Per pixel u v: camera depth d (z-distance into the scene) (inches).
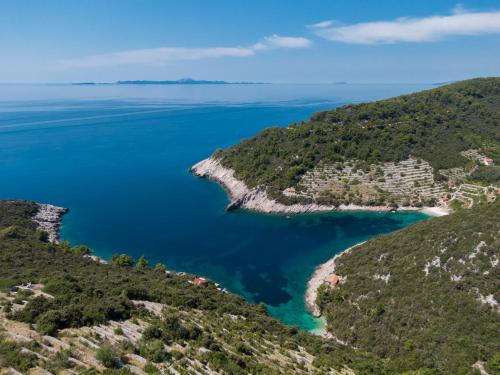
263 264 4471.0
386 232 5206.7
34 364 1659.7
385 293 3171.8
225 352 2187.5
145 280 3457.2
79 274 3326.8
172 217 5826.8
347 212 5935.0
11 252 3622.0
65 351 1831.9
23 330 2006.6
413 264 3326.8
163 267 4092.0
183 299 2992.1
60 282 2755.9
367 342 2827.3
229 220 5738.2
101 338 2076.8
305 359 2427.4
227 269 4372.5
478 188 5979.3
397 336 2758.4
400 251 3597.4
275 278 4180.6
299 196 6097.4
